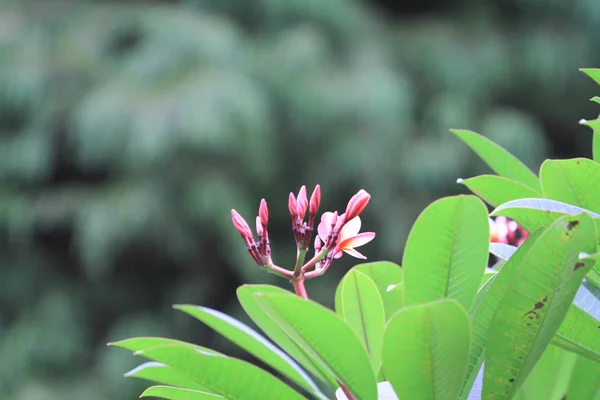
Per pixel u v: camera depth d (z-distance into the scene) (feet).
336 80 32.09
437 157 31.55
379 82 31.91
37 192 32.50
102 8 34.37
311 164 32.45
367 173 31.50
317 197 4.70
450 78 34.78
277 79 31.91
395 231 31.09
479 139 5.59
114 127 29.63
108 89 30.45
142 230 30.14
